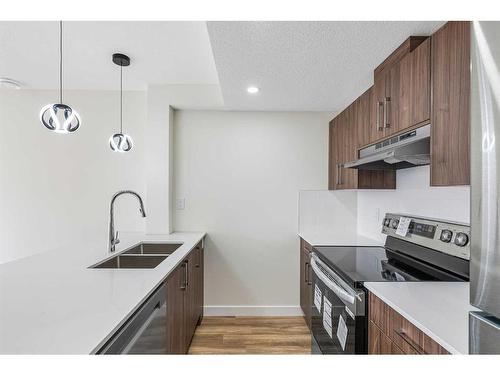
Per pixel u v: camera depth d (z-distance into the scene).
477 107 0.66
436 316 0.95
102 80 2.82
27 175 3.10
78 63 2.44
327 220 3.15
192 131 3.10
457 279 1.41
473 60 0.67
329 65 1.94
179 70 2.58
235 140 3.12
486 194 0.64
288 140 3.13
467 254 1.43
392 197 2.40
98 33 1.97
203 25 1.87
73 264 1.67
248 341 2.53
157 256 2.11
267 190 3.13
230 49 1.72
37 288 1.25
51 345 0.78
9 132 3.09
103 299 1.12
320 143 3.14
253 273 3.11
